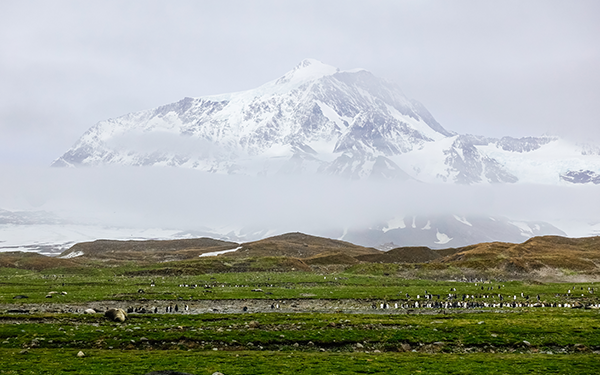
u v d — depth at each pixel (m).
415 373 39.56
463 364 42.97
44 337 47.91
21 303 77.44
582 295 111.75
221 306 84.62
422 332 55.53
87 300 85.44
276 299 96.06
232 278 145.88
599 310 78.62
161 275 162.75
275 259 196.50
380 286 129.88
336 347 50.75
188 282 131.62
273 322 59.88
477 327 57.72
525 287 131.25
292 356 45.00
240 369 39.12
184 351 46.06
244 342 50.25
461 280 172.38
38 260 181.88
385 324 59.47
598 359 45.38
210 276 152.50
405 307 88.06
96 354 43.09
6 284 112.81
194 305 84.94
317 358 44.34
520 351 50.19
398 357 45.84
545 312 74.81
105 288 107.00
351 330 55.69
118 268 171.88
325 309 83.31
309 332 54.22
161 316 64.19
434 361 44.09
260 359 42.91
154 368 38.53
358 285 132.50
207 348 48.28
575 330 56.16
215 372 36.03
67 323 56.25
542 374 39.97
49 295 88.62
